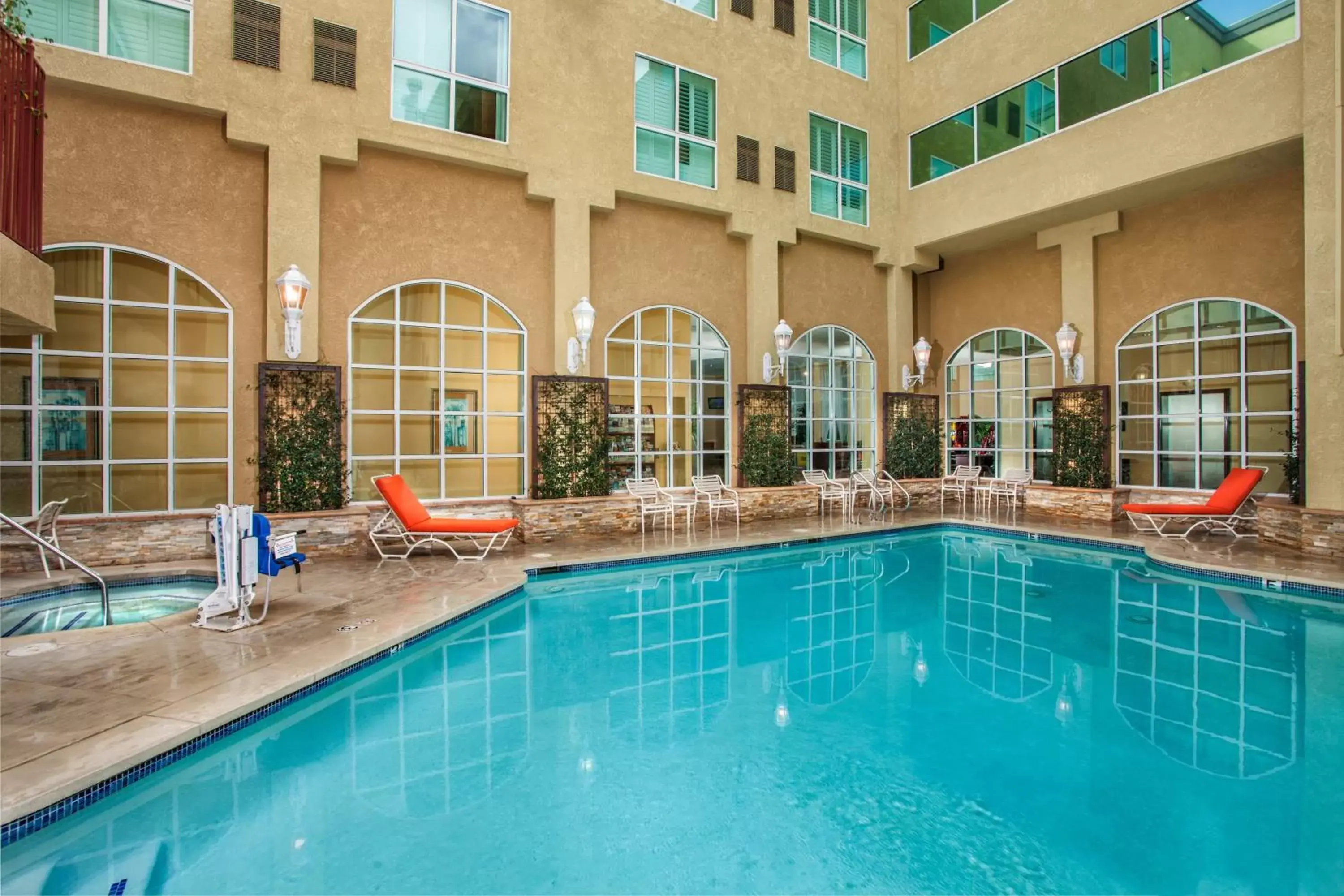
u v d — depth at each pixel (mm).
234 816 3543
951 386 15945
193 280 8805
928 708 4988
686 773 4043
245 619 5906
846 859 3221
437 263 10312
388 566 8555
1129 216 12586
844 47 14648
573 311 11039
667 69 12258
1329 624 6840
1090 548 10633
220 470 9031
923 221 14852
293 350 8789
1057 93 12398
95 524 8102
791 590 8328
